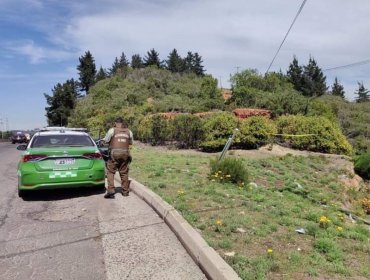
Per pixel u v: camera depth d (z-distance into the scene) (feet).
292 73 184.55
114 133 29.40
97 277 15.35
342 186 44.32
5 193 32.27
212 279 14.73
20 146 33.50
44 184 28.45
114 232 20.92
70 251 18.15
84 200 28.84
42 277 15.34
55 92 244.83
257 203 26.45
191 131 63.87
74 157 29.27
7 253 17.92
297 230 20.24
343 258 16.74
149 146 71.10
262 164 48.16
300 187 39.29
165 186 30.48
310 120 65.36
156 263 16.70
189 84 188.44
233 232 19.54
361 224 28.19
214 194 27.76
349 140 96.12
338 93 277.44
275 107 85.35
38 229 21.63
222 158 37.45
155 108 117.91
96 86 211.61
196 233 18.63
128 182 30.14
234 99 112.06
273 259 15.98
